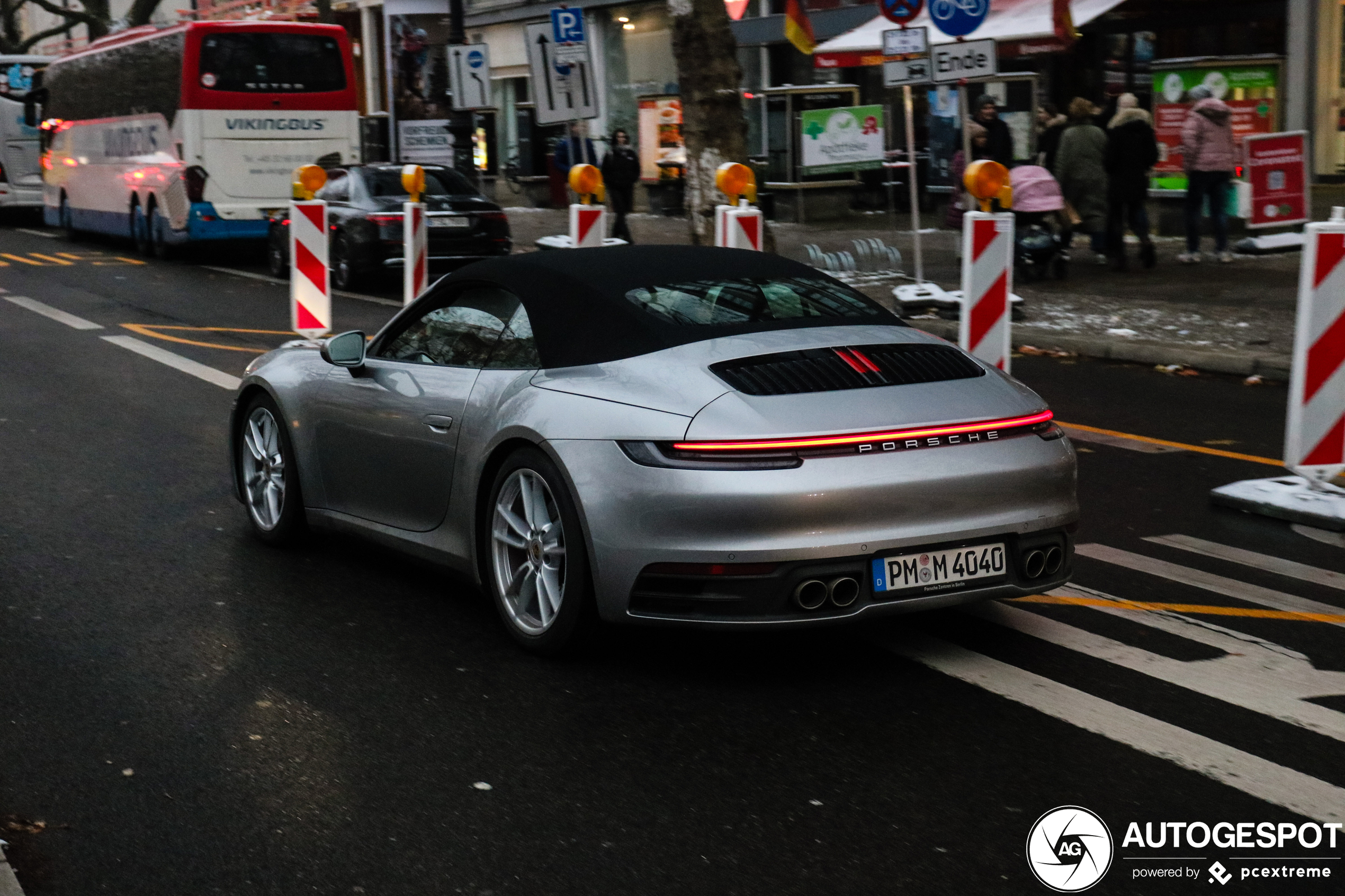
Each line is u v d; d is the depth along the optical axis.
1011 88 22.19
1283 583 5.96
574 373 4.96
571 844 3.67
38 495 7.73
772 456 4.44
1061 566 4.89
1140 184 16.59
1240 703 4.57
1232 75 19.36
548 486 4.86
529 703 4.66
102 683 4.92
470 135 22.64
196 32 22.00
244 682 4.91
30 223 34.38
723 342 4.89
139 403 10.50
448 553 5.54
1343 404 7.07
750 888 3.43
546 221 27.16
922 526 4.54
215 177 22.25
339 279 18.92
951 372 4.95
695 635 5.30
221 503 7.53
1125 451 8.71
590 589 4.79
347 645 5.28
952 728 4.39
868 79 26.61
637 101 32.25
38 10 66.25
